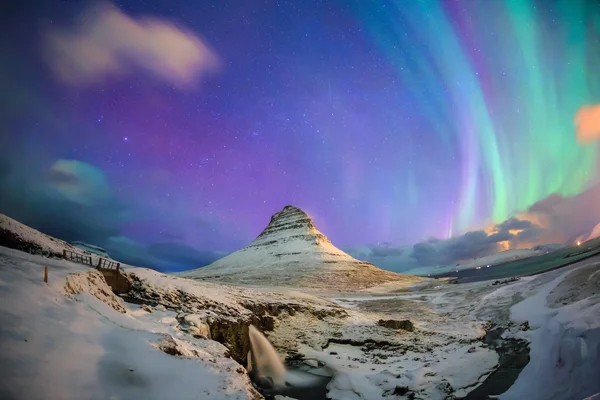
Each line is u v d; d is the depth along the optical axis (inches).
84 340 329.1
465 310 1168.8
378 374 659.4
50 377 260.1
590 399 314.7
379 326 943.0
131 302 638.5
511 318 904.9
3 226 701.9
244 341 721.6
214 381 340.2
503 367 649.6
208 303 770.2
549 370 570.3
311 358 760.3
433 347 812.0
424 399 557.3
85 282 500.7
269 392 610.9
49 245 770.8
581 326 600.1
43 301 371.9
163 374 324.2
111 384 284.5
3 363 251.3
